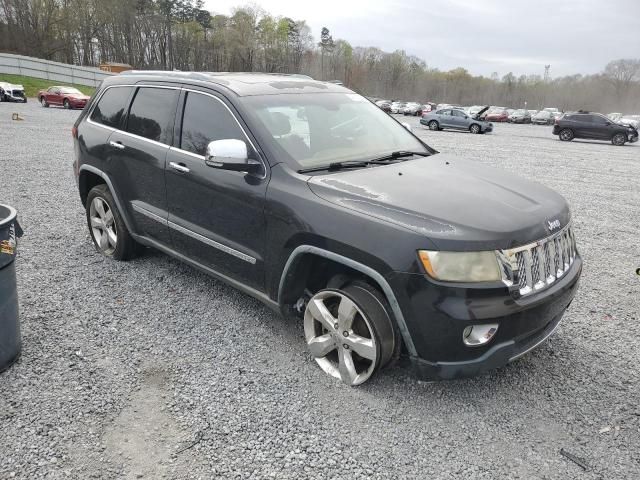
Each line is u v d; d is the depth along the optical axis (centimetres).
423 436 280
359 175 339
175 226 416
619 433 287
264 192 338
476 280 269
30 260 509
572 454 271
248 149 355
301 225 314
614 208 876
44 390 308
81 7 8169
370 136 414
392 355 305
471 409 304
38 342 360
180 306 421
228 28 9850
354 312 307
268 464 256
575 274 329
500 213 296
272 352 358
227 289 455
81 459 256
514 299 279
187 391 312
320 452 266
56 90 3244
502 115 5369
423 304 273
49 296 431
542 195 347
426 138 2461
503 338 282
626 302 464
